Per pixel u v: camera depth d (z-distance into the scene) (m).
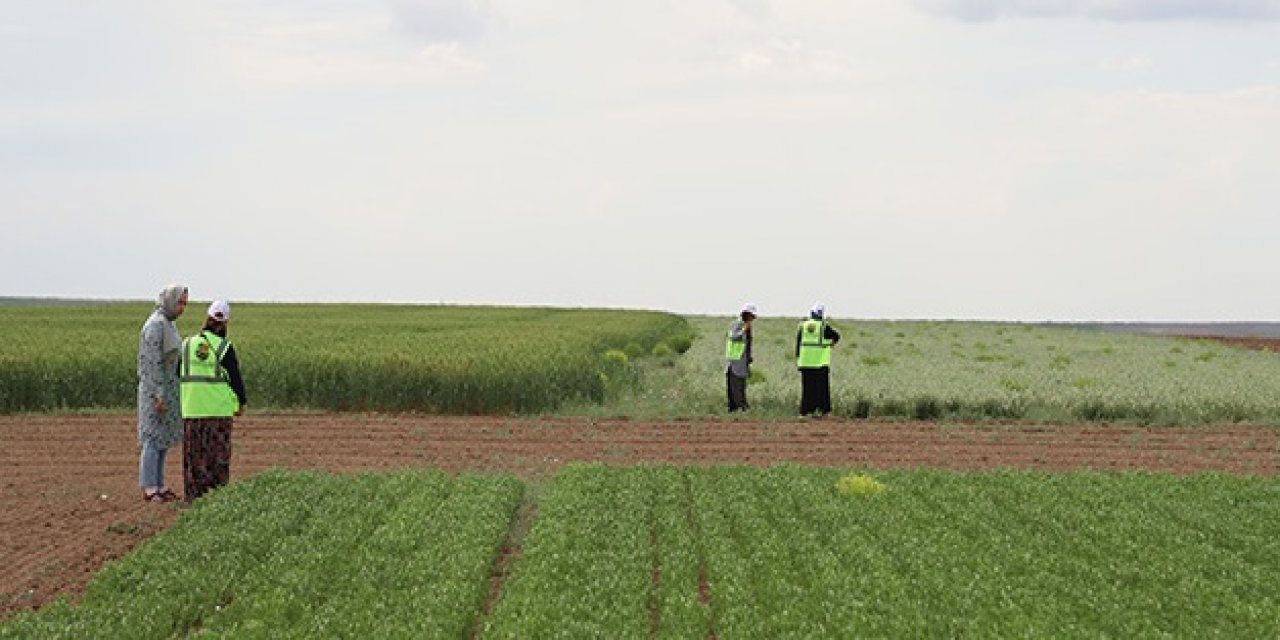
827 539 17.94
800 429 31.89
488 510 19.38
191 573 15.72
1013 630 13.41
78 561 17.31
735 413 34.72
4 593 15.74
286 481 22.05
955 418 34.06
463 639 13.85
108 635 13.27
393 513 19.45
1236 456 28.03
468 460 26.73
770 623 13.74
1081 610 14.38
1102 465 26.61
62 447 28.67
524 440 29.77
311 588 15.19
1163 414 34.25
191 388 21.25
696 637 13.41
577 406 36.53
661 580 15.66
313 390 35.75
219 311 21.47
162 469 22.06
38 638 13.16
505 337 50.41
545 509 19.52
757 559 16.41
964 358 55.78
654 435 30.70
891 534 17.78
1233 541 18.05
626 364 45.66
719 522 18.61
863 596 14.70
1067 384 39.50
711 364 46.97
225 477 21.61
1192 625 13.95
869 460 26.98
